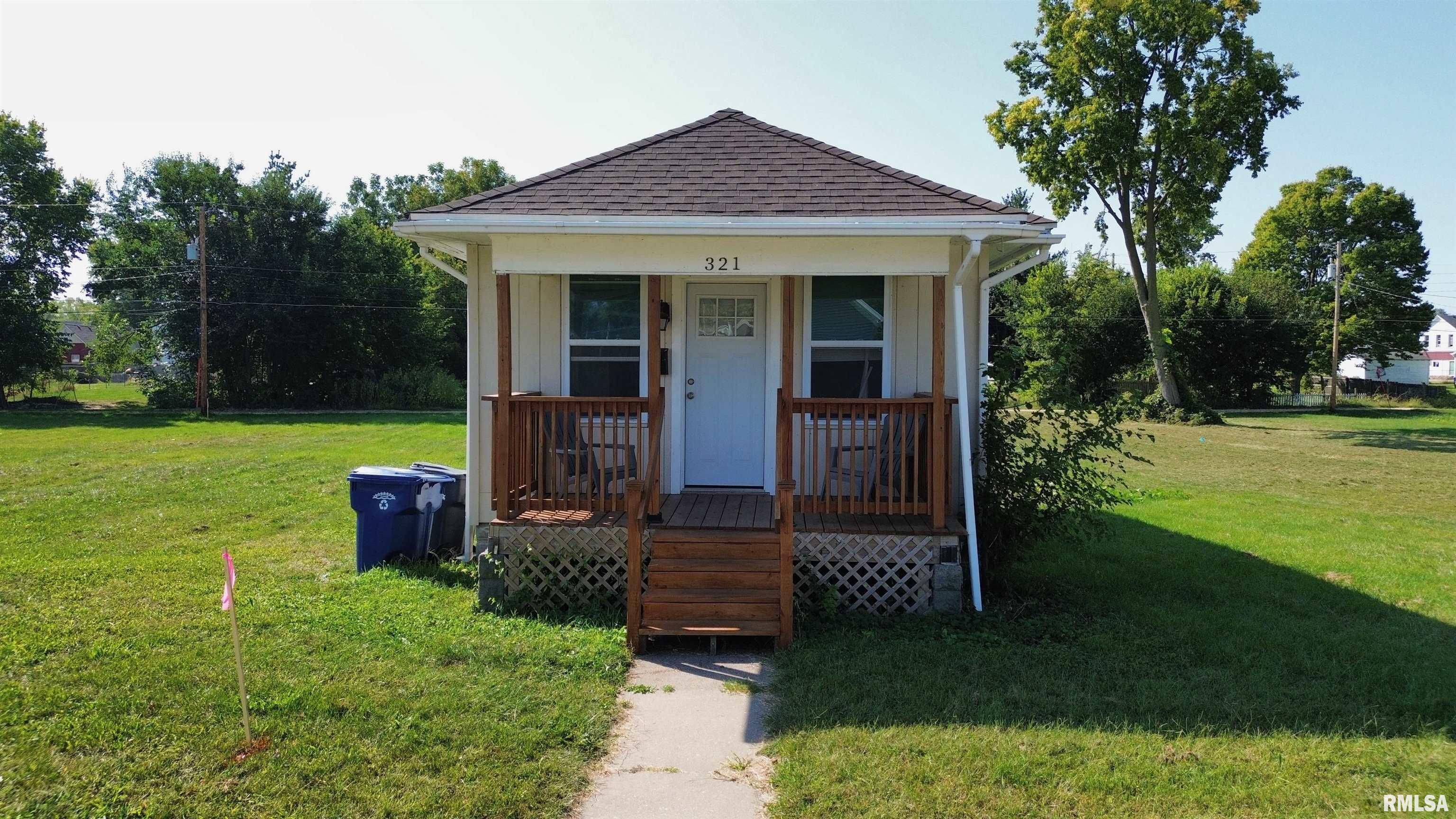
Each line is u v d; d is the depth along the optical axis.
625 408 7.24
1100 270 41.09
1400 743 4.59
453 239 7.75
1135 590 7.88
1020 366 7.73
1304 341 40.56
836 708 5.07
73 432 25.06
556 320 8.23
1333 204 52.47
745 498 8.17
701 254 7.04
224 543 9.78
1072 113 29.25
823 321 8.16
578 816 3.91
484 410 8.36
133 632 6.27
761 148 8.41
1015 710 5.02
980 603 7.01
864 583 7.04
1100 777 4.17
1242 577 8.39
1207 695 5.24
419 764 4.32
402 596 7.37
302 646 6.02
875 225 6.70
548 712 4.96
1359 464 18.98
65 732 4.60
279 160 39.56
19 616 6.65
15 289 38.47
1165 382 31.05
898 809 3.91
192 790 4.07
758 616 6.42
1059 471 7.45
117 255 38.34
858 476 8.18
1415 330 52.06
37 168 39.34
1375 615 7.07
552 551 7.12
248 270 36.88
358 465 17.19
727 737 4.77
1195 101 28.53
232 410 36.12
